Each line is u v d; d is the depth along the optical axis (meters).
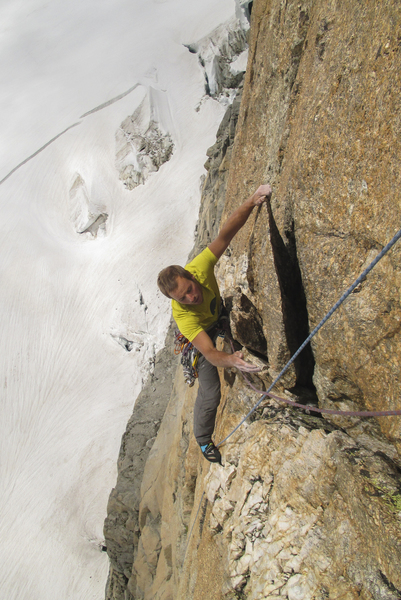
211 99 87.81
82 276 69.06
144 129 84.50
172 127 84.19
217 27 93.50
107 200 77.69
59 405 58.31
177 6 111.31
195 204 71.94
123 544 21.70
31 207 81.44
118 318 63.16
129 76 96.50
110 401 56.75
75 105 97.25
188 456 7.70
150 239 69.44
